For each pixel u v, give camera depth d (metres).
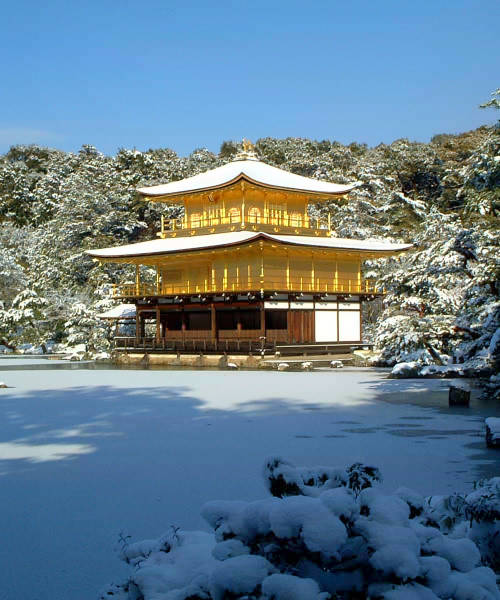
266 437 23.02
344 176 107.38
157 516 13.52
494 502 8.15
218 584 5.98
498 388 34.03
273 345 63.81
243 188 69.62
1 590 9.93
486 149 63.50
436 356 51.22
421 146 112.75
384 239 83.12
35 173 159.62
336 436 23.03
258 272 65.75
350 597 6.24
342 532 6.05
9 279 94.88
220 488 15.77
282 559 6.38
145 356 71.31
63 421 27.69
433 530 6.75
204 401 34.22
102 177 114.50
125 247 77.00
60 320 88.19
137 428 25.59
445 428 24.59
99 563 10.98
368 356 60.94
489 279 42.28
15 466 18.77
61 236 97.12
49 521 13.36
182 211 112.88
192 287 71.81
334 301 70.44
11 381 47.66
